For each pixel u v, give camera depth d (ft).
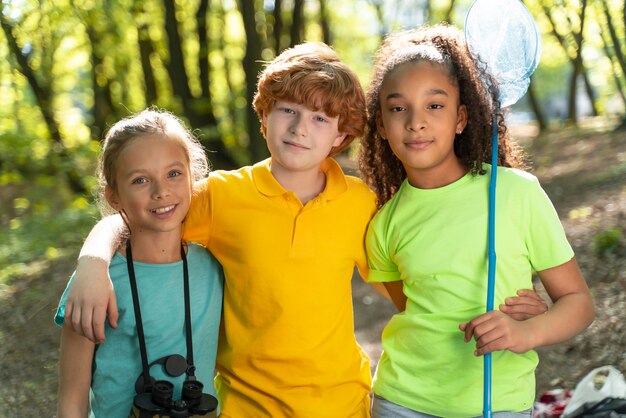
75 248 31.42
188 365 8.38
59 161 43.47
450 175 9.23
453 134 9.09
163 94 48.16
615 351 16.70
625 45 46.75
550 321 8.55
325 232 9.15
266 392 9.00
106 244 8.50
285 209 9.05
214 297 8.96
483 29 9.43
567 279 8.92
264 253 8.95
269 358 8.95
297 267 8.96
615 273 21.26
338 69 9.12
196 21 43.52
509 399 8.84
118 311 8.38
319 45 9.42
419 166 9.00
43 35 40.60
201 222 9.13
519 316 8.71
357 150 10.21
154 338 8.40
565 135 55.16
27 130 46.50
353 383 9.27
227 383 9.25
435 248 8.96
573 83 66.59
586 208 29.86
